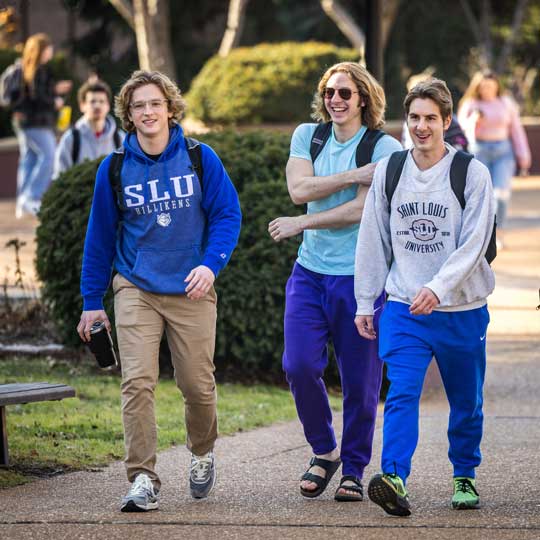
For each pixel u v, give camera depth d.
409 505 11.75
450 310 12.04
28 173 40.22
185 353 12.62
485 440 15.99
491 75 34.56
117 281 12.63
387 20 52.50
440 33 73.81
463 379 12.28
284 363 13.12
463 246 11.76
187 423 12.96
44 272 20.92
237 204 12.71
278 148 20.09
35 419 16.81
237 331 19.77
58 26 83.44
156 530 11.41
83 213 20.41
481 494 13.08
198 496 12.99
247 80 46.62
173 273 12.46
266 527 11.52
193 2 73.00
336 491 13.05
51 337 22.50
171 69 50.97
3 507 12.45
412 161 12.06
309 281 13.08
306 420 13.16
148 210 12.40
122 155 12.50
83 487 13.41
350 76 12.91
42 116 39.19
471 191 11.86
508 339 22.98
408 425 11.77
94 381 19.66
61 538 11.16
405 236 12.07
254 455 15.24
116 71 73.50
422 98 11.83
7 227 37.75
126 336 12.42
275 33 75.62
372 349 12.95
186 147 12.55
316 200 13.08
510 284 27.98
